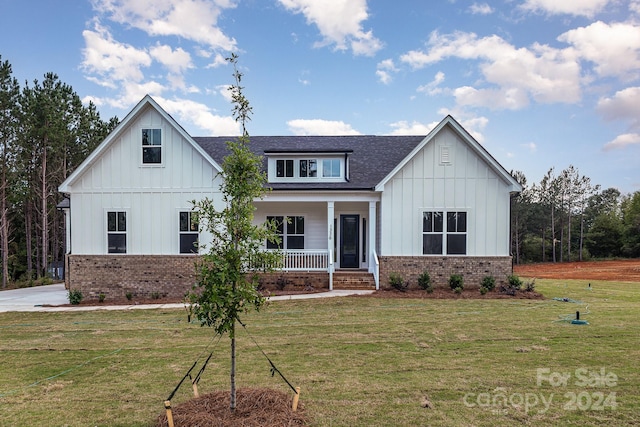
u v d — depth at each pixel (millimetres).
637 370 6113
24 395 5457
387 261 15180
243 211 4746
